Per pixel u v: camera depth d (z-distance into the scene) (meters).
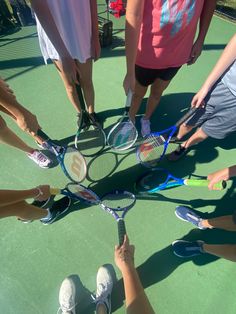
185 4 1.42
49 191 1.60
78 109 2.19
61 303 1.59
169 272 1.74
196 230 1.87
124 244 1.49
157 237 1.84
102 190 2.00
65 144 2.18
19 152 2.13
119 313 1.62
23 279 1.69
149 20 1.49
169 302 1.65
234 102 1.61
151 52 1.64
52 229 1.84
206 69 2.72
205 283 1.71
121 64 2.74
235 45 1.41
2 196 1.26
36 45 2.85
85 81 1.99
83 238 1.82
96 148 2.16
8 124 2.25
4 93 1.36
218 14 3.21
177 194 2.00
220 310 1.63
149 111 2.21
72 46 1.68
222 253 1.59
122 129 2.03
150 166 2.07
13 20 3.00
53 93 2.49
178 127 2.07
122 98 2.50
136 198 1.96
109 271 1.69
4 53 2.77
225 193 2.01
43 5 1.34
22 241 1.80
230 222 1.60
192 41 1.71
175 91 2.56
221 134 1.85
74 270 1.73
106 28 2.72
